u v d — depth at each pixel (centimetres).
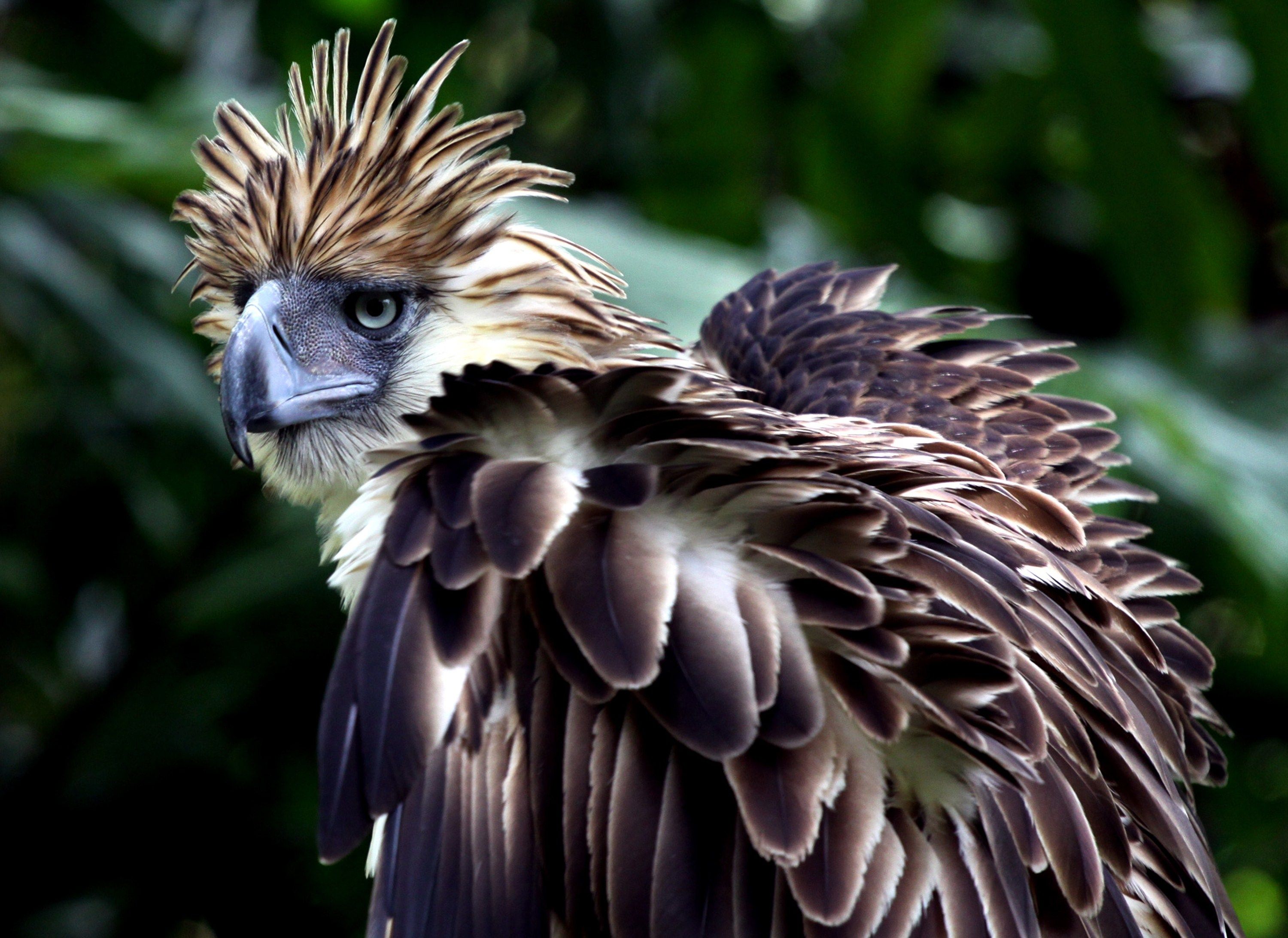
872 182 1548
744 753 476
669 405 558
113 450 1488
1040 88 1631
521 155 1628
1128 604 684
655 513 518
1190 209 1314
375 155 715
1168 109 1290
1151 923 548
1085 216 1661
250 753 1471
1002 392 757
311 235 720
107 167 1223
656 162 1634
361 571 554
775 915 478
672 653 484
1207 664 692
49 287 1320
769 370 796
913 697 495
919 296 1223
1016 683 503
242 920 1437
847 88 1525
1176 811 560
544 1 1580
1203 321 1355
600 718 494
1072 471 727
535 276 720
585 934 490
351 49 1522
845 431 639
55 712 1512
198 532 1374
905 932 475
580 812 491
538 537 494
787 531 518
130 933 1395
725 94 1647
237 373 700
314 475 748
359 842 482
